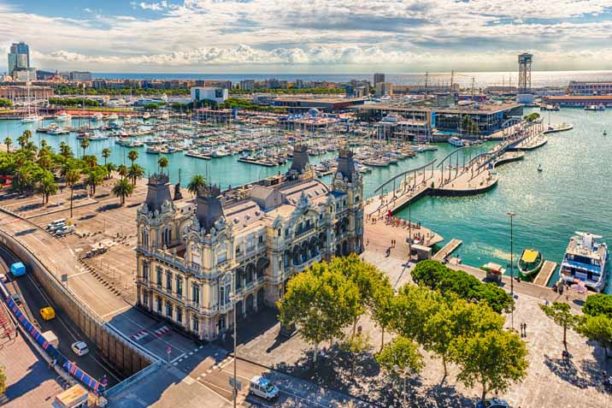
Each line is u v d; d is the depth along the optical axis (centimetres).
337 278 11344
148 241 13050
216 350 11800
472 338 9456
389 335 12494
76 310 13938
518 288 15212
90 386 10625
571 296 14662
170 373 10912
